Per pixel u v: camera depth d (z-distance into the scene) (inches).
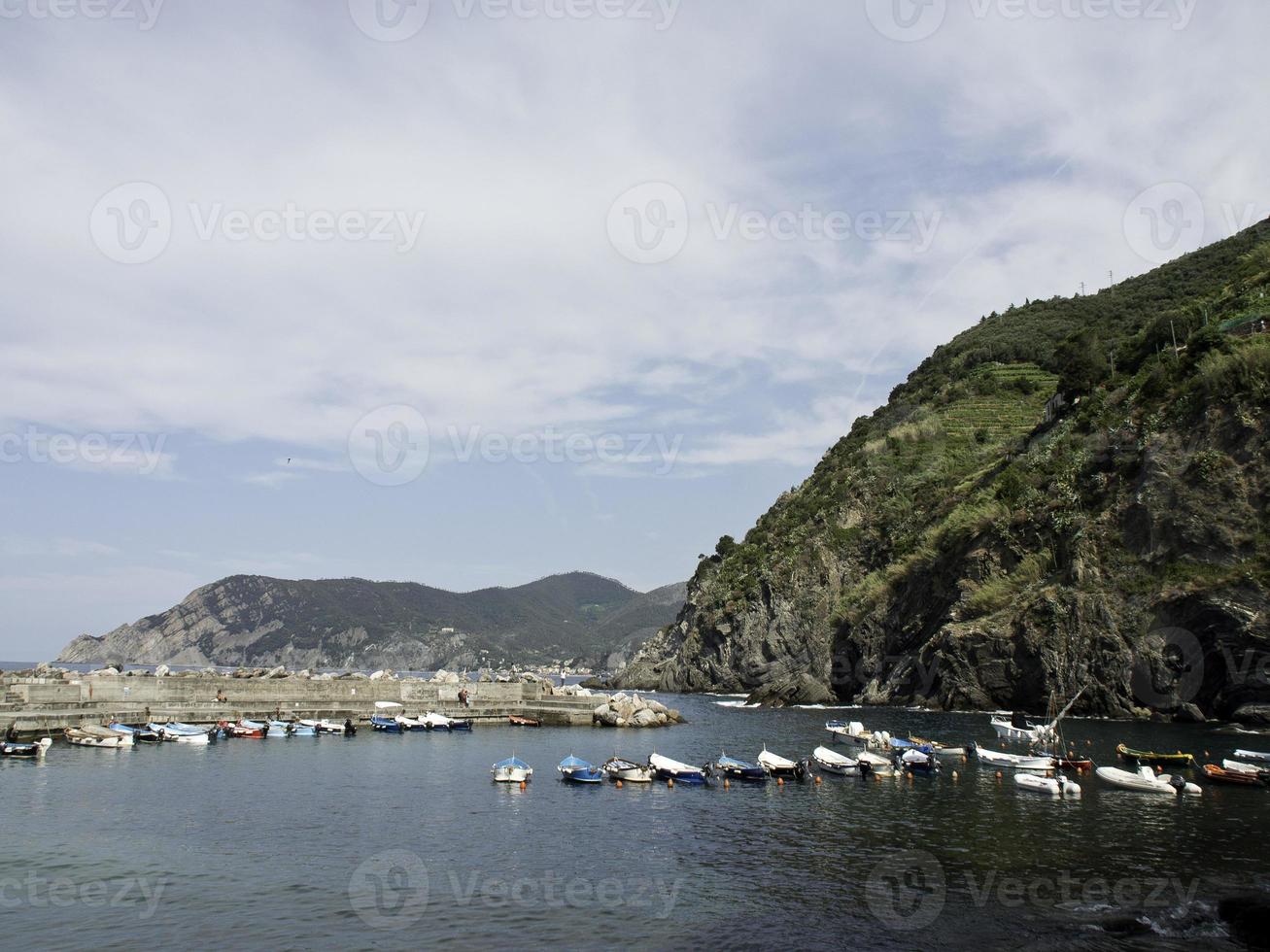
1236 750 2613.2
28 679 2827.3
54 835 1435.8
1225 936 1024.2
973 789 2004.2
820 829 1572.3
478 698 3563.0
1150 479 3878.0
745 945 995.3
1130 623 3710.6
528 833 1520.7
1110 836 1492.4
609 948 982.4
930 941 1009.5
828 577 6505.9
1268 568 3326.8
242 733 2753.4
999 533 4633.4
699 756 2650.1
